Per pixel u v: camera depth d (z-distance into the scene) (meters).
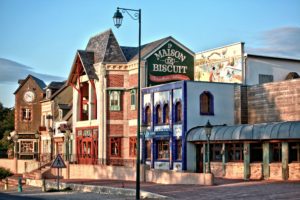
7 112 92.44
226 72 48.50
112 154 50.25
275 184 31.89
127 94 50.59
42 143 69.31
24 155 71.44
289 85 40.28
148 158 47.12
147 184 36.19
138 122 28.12
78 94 55.41
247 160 37.56
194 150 42.66
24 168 60.66
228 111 44.19
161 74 50.16
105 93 50.41
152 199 27.59
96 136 51.44
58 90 67.25
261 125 37.09
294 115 39.66
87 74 51.53
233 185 32.31
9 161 63.88
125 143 50.47
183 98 42.72
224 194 27.62
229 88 44.38
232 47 48.00
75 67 54.69
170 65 50.66
